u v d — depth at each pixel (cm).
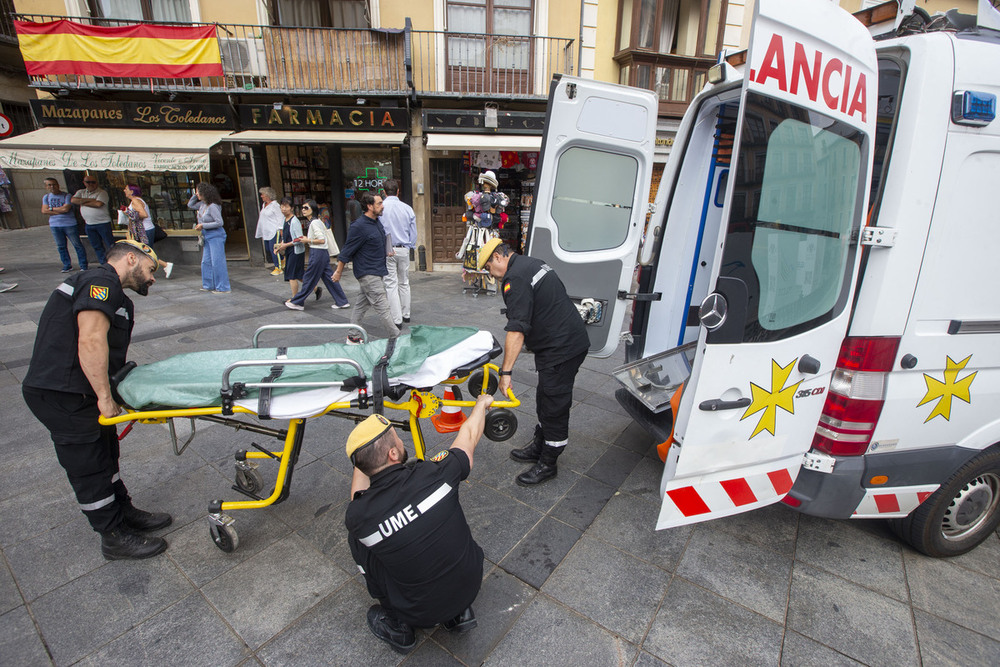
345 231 1054
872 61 195
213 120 909
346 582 245
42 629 217
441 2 922
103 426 242
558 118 337
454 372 266
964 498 250
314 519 289
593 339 386
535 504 303
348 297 802
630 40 962
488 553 263
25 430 377
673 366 355
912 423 227
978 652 209
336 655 208
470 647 212
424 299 804
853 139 194
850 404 218
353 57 934
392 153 1033
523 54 971
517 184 1033
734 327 187
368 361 266
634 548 267
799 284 198
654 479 330
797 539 274
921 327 216
